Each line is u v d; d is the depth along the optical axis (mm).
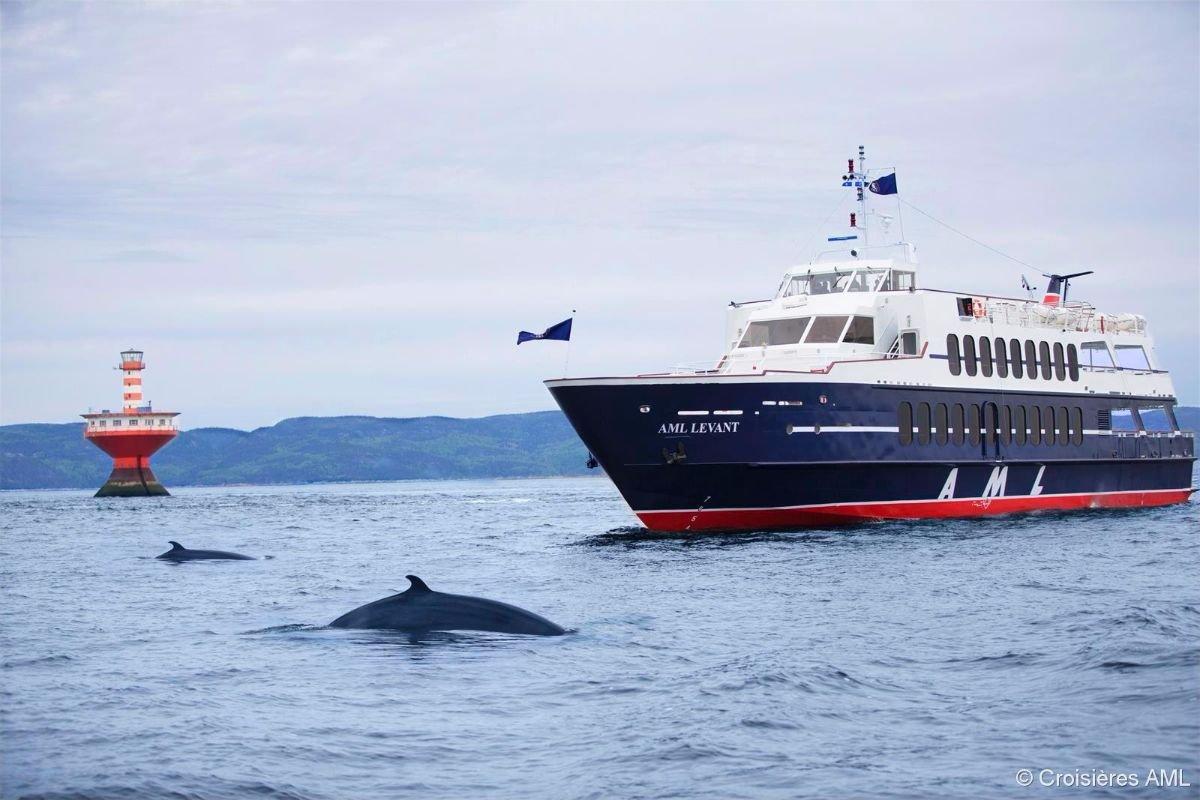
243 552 68938
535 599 41469
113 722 22453
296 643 30406
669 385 64312
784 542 61125
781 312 76125
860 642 30078
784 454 66000
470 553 65375
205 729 21781
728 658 27859
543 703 23359
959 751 19375
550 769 18984
